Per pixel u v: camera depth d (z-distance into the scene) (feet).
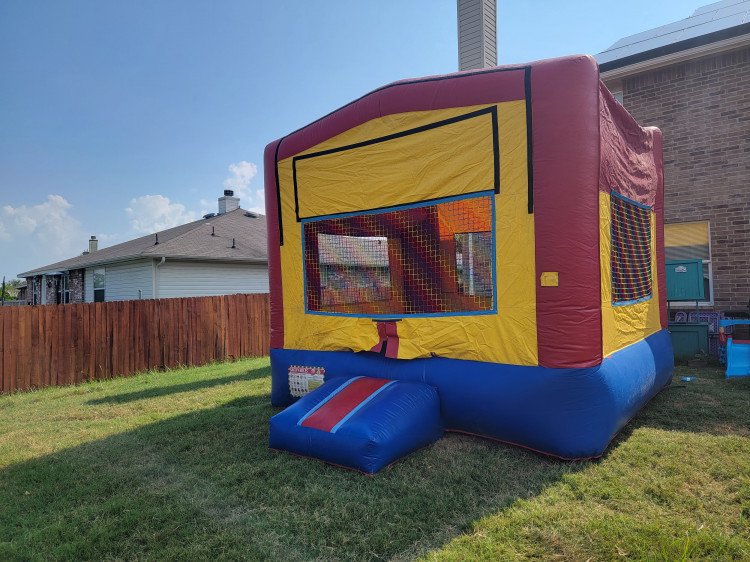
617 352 14.64
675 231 28.45
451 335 14.60
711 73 27.32
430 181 15.14
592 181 12.56
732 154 26.58
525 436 13.10
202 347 35.60
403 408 13.41
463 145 14.42
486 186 13.97
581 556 8.35
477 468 12.29
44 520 10.68
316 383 17.92
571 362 12.47
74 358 30.22
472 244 15.19
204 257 54.08
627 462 12.32
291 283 19.08
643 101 29.50
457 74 14.73
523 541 8.91
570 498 10.57
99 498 11.76
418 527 9.61
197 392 24.58
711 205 27.14
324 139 17.85
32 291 92.17
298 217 18.79
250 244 61.93
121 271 57.82
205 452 14.66
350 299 17.79
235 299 37.63
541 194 12.91
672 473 11.55
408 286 16.53
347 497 10.98
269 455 14.07
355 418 13.05
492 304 13.94
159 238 63.87
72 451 15.51
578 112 12.55
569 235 12.55
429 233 15.98
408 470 12.32
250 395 22.90
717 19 30.35
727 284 26.66
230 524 10.09
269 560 8.73
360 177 16.88
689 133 27.94
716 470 11.54
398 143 15.84
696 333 25.16
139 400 23.52
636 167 18.35
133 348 32.53
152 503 11.22
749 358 21.79
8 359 27.86
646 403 17.12
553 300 12.68
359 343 16.76
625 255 16.61
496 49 30.94
